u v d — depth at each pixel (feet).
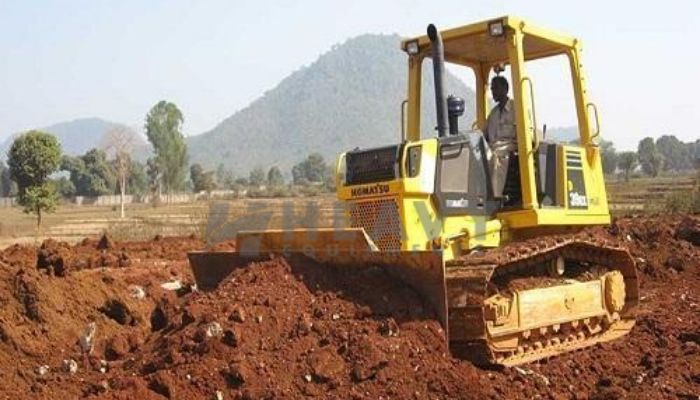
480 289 22.47
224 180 381.19
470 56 30.48
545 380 23.15
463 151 26.40
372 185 25.40
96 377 22.21
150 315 30.86
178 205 191.52
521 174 26.91
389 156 25.31
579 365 25.18
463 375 21.83
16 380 22.77
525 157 26.73
